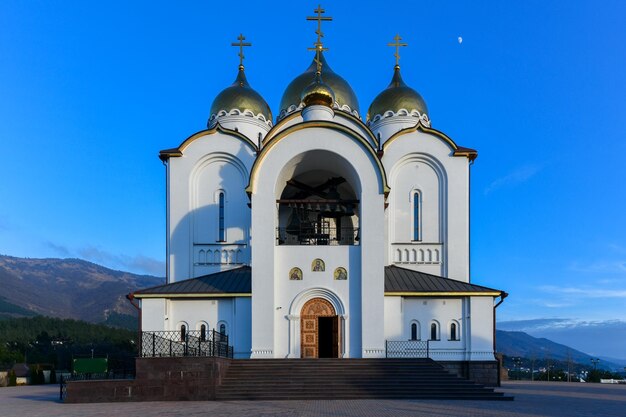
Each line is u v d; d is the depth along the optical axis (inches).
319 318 1283.2
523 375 2876.5
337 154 1302.9
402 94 1759.4
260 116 1759.4
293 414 780.6
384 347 1231.5
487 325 1342.3
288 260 1291.8
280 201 1312.7
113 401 985.5
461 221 1536.7
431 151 1563.7
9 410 882.1
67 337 4379.9
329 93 1446.9
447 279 1424.7
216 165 1569.9
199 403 939.3
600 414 818.8
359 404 906.1
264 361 1127.0
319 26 1553.9
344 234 1555.1
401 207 1558.8
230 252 1531.7
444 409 844.0
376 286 1253.7
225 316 1343.5
